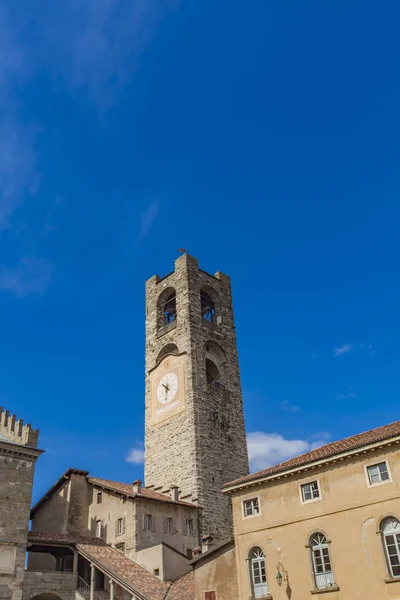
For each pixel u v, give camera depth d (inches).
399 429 1355.8
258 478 1533.0
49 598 1872.5
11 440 2054.6
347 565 1295.5
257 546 1485.0
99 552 1953.7
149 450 2716.5
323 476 1418.6
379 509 1289.4
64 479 2336.4
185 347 2807.6
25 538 1793.8
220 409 2738.7
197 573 1621.6
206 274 3174.2
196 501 2363.4
